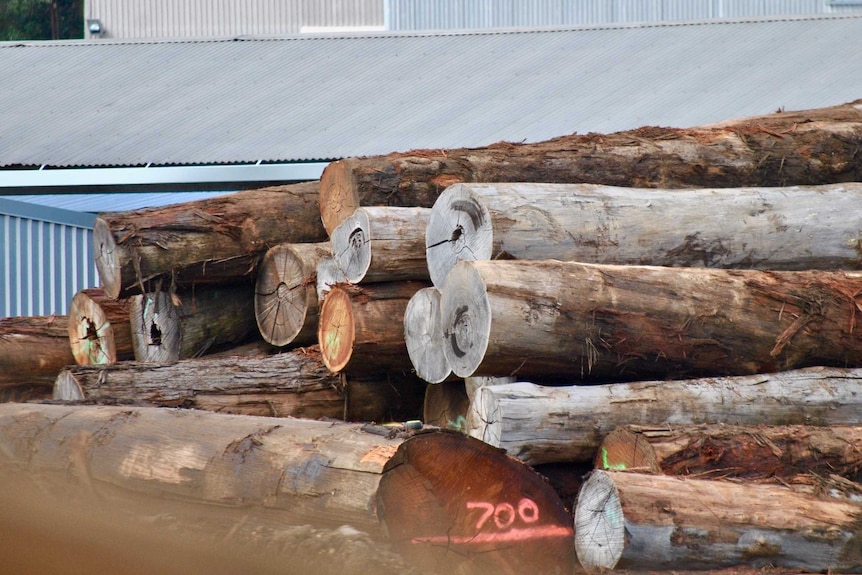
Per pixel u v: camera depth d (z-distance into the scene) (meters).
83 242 46.31
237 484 17.52
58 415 21.19
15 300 42.94
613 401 19.27
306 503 16.56
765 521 16.38
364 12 100.94
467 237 21.39
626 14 76.81
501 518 16.52
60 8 123.81
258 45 61.84
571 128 47.16
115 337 29.11
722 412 19.80
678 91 50.28
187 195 47.50
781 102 47.81
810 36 56.34
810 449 18.41
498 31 62.19
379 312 23.31
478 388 19.83
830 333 21.27
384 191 24.69
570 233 21.45
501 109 49.91
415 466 16.19
